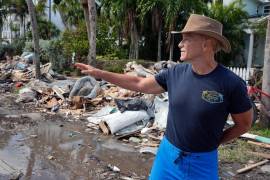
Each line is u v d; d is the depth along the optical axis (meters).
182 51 2.62
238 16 26.16
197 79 2.55
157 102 8.88
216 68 2.54
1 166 5.84
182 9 22.02
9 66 20.03
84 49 21.12
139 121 8.24
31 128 8.42
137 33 24.44
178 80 2.66
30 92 12.04
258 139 7.59
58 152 6.72
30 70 17.19
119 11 23.55
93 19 16.08
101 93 11.48
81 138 7.70
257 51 26.73
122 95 11.21
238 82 2.50
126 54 25.30
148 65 17.92
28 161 6.16
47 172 5.70
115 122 8.01
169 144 2.71
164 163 2.74
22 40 31.61
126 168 6.02
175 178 2.67
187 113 2.56
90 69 2.95
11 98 12.45
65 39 22.48
